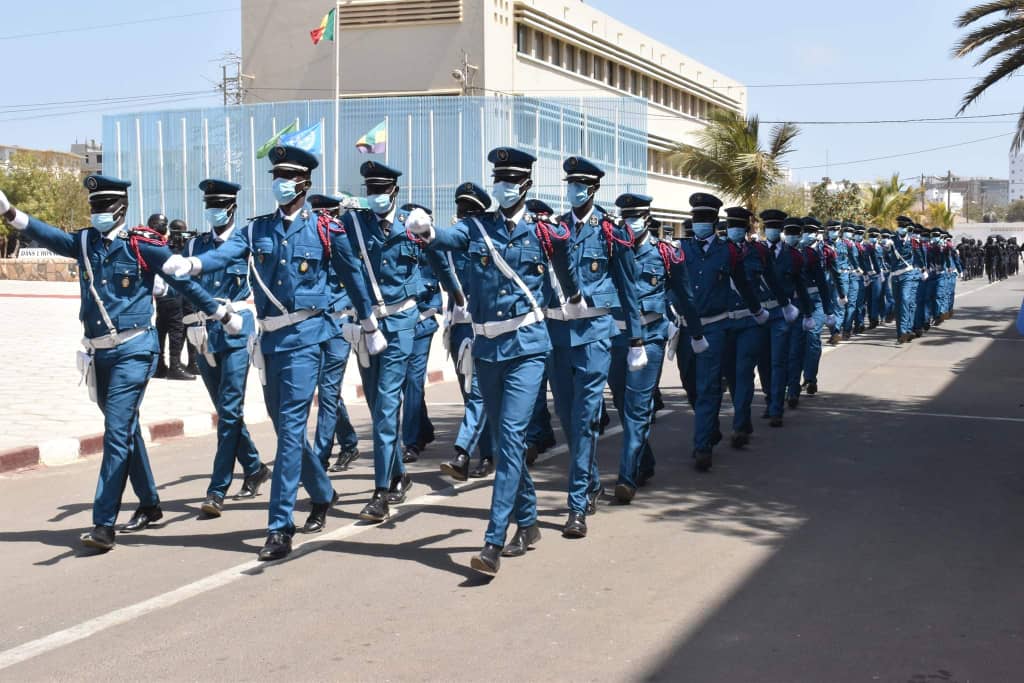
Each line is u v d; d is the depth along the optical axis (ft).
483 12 130.93
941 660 15.51
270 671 15.33
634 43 172.55
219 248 21.26
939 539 21.86
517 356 20.13
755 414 38.86
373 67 136.26
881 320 82.12
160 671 15.37
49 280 148.46
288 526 21.20
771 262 35.22
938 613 17.47
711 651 15.94
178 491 27.32
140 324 22.04
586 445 22.48
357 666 15.47
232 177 131.13
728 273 30.42
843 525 23.09
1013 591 18.54
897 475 28.09
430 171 124.26
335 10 125.90
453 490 27.07
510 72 136.05
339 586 19.20
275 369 21.48
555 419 37.93
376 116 125.80
